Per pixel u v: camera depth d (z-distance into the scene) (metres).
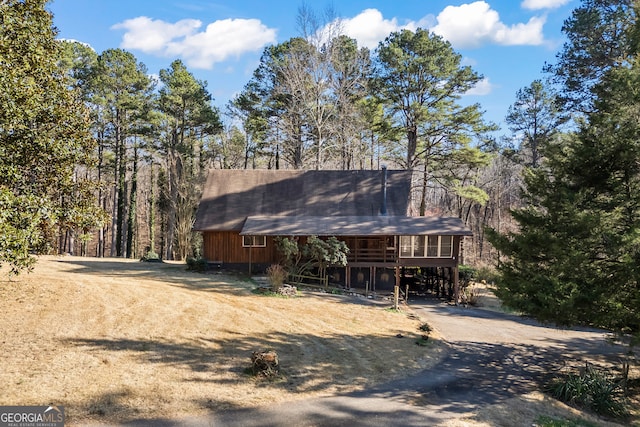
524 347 18.38
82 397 9.73
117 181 46.50
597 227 12.68
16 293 18.20
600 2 29.70
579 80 31.48
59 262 30.08
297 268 28.58
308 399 10.95
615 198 13.71
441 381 13.34
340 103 39.53
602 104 14.45
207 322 16.78
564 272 13.22
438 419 10.31
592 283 13.03
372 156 47.78
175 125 45.88
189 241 41.25
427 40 37.09
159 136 45.84
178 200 43.12
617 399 12.84
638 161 13.13
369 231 27.48
